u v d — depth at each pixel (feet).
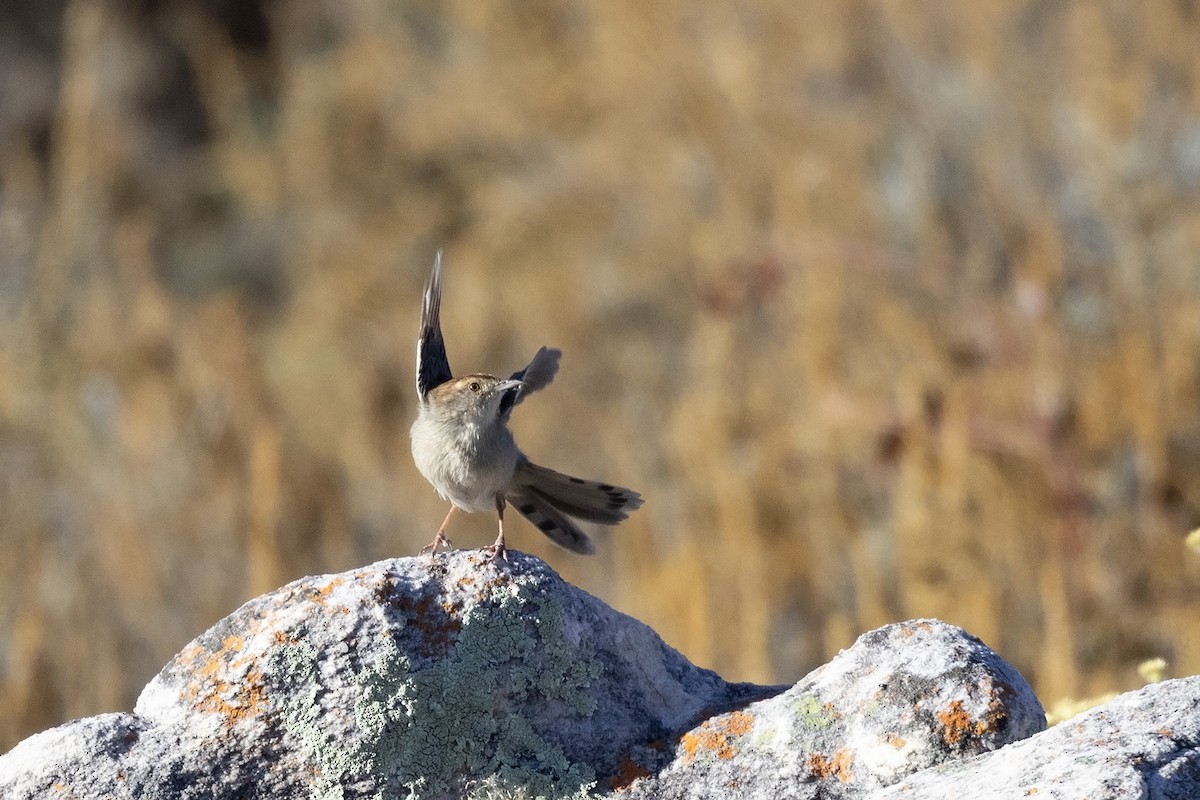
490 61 84.79
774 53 67.41
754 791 17.43
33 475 55.06
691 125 69.00
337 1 95.66
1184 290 48.88
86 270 69.72
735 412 50.01
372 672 17.67
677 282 67.36
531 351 69.26
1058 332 48.29
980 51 60.29
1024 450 45.11
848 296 53.31
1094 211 52.54
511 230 74.54
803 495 46.50
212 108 91.97
